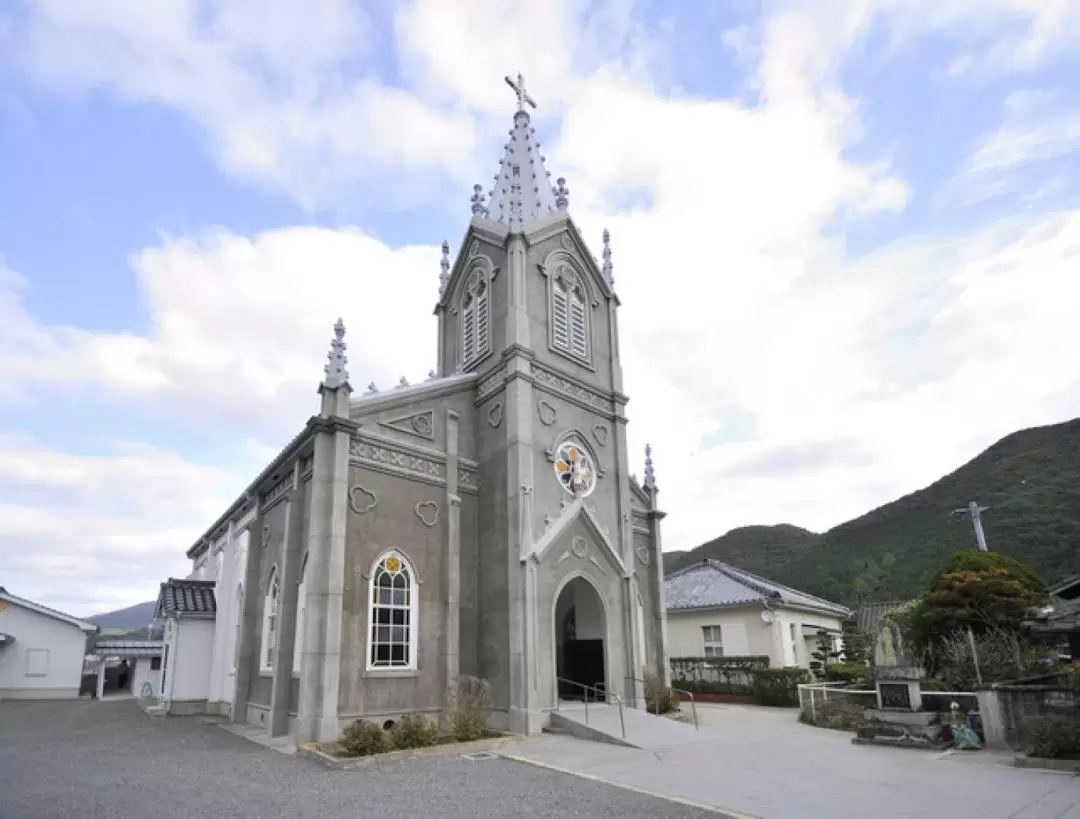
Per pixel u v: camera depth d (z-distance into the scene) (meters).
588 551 19.30
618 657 19.31
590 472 20.62
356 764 11.98
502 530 17.94
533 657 16.50
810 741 14.83
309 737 13.95
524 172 23.19
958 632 19.02
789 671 24.03
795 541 86.94
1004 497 55.44
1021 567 20.88
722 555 88.88
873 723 14.50
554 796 9.62
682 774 11.22
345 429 15.94
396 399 17.66
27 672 33.12
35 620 33.78
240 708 18.89
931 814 8.52
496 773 11.39
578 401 20.83
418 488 17.48
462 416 19.34
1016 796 9.34
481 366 20.33
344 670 14.81
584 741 14.87
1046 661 17.66
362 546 15.86
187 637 24.19
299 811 8.74
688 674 27.77
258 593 19.81
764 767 11.79
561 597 22.30
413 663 16.03
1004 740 13.09
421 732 13.73
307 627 14.45
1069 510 47.00
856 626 35.28
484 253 21.59
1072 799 9.09
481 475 19.12
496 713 16.69
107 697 34.38
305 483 17.20
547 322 20.69
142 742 15.38
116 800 9.30
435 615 16.84
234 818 8.38
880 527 66.62
